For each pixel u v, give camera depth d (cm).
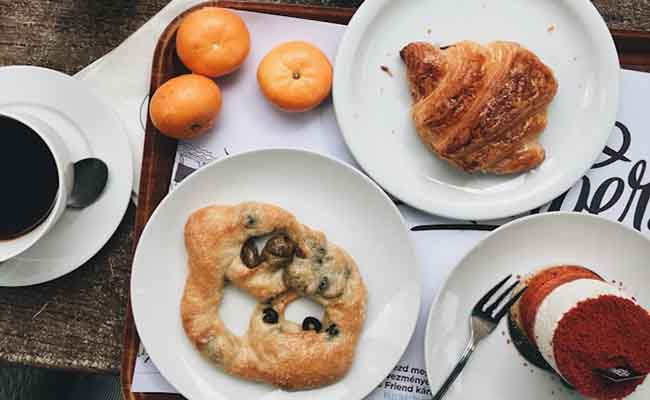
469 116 65
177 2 71
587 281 63
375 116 69
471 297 68
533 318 65
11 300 71
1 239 64
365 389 67
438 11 69
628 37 69
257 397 68
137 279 67
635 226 69
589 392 61
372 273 68
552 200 69
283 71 66
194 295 67
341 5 71
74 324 71
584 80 68
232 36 66
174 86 65
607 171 69
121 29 72
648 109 69
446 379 67
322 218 69
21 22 73
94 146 68
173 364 68
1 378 80
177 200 67
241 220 66
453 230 69
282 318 68
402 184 68
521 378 68
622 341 60
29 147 64
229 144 69
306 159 67
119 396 83
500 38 69
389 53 69
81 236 68
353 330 67
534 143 67
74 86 67
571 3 68
